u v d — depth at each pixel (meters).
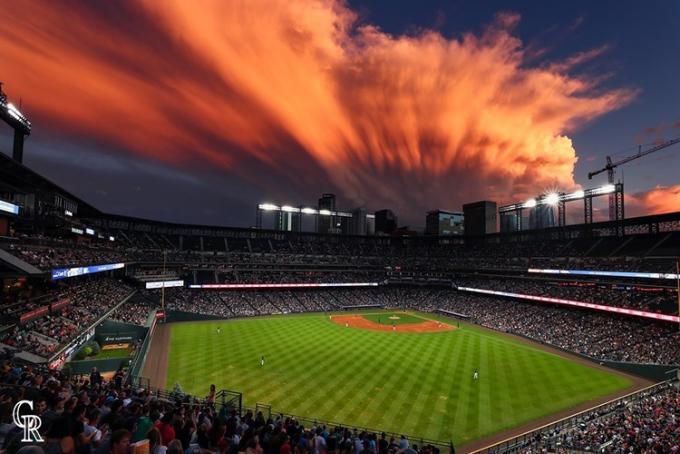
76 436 5.79
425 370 41.62
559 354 50.31
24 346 29.75
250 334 58.38
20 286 41.19
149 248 87.31
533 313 69.00
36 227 50.47
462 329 67.31
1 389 10.27
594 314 61.47
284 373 39.25
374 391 34.88
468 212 162.00
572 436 24.86
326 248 114.62
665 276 54.97
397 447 15.52
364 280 102.56
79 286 53.72
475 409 31.50
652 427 23.97
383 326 69.19
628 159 103.88
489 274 90.94
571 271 70.62
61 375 21.41
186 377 37.22
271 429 13.21
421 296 97.56
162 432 8.59
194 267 85.88
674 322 50.06
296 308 84.19
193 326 63.72
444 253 111.19
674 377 38.84
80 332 38.50
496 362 45.44
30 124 47.25
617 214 81.31
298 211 120.75
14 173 40.69
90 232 64.25
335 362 43.94
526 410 31.58
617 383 38.62
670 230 68.44
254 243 106.50
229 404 22.06
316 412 30.17
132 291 67.69
